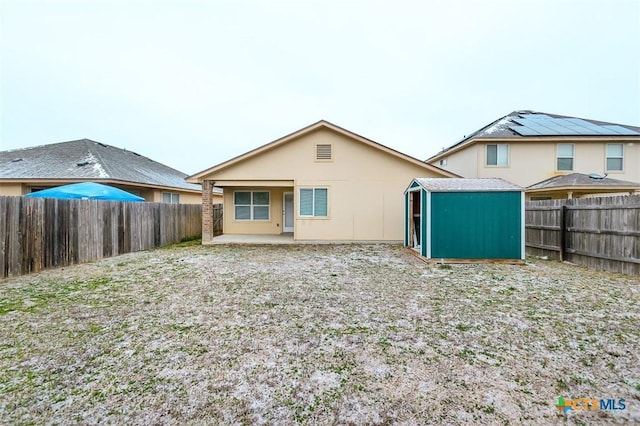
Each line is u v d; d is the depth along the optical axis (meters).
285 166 12.20
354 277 6.52
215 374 2.87
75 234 8.09
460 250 8.01
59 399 2.51
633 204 6.48
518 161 14.21
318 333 3.74
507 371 2.91
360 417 2.31
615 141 13.98
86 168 14.45
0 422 2.25
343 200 12.17
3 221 6.38
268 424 2.24
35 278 6.45
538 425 2.22
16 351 3.28
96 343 3.47
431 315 4.32
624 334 3.67
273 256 9.23
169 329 3.85
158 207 11.79
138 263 8.13
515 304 4.76
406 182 12.13
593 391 2.61
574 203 8.03
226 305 4.75
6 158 15.84
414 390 2.62
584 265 7.70
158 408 2.41
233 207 14.59
